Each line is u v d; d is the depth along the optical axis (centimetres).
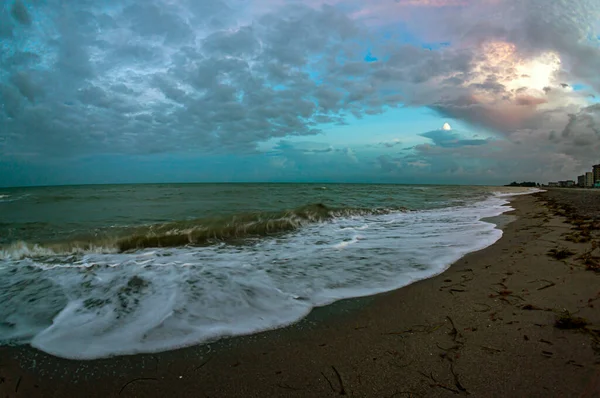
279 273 442
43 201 1769
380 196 2381
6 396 203
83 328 287
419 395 193
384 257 534
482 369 217
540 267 455
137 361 239
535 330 269
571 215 1083
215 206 1429
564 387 195
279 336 274
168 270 448
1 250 571
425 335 268
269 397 196
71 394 205
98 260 523
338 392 198
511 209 1462
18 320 305
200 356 245
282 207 1378
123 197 2167
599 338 250
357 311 322
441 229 840
